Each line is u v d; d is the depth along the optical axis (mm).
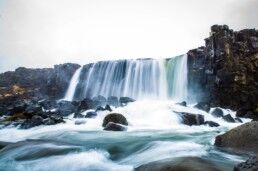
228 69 28906
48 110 30641
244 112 26875
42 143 12664
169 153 11281
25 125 22109
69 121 23406
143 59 35969
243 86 28797
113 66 37844
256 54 29984
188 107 26922
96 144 13914
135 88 35375
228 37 29891
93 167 10328
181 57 32969
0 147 13664
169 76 33500
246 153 10969
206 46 31328
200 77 30938
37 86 43594
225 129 19531
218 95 29188
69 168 10445
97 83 38500
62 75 41688
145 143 13219
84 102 29812
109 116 20672
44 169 10555
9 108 32188
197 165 8430
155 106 26016
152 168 8812
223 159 10148
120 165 10484
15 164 11148
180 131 18406
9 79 45062
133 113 24594
